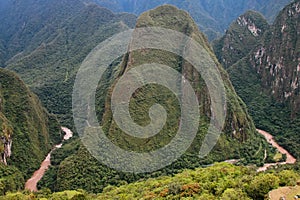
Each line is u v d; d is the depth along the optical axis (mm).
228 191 50031
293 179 52531
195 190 55281
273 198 46344
